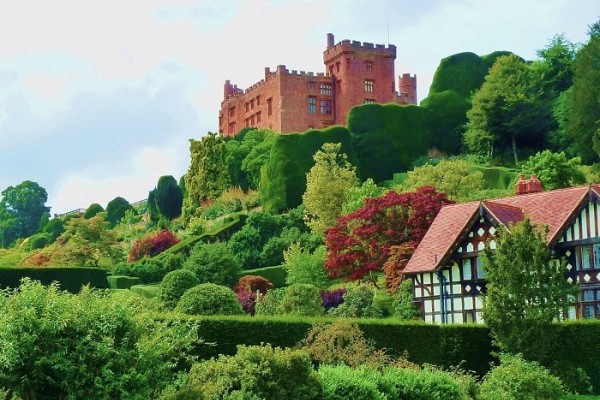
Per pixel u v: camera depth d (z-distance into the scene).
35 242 111.25
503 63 94.44
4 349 15.63
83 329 16.31
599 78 83.94
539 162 67.50
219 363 18.19
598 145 77.56
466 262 40.47
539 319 29.94
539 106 92.19
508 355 29.06
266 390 18.19
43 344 15.88
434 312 41.69
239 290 60.22
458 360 29.92
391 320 29.56
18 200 150.88
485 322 30.52
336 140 92.88
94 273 47.12
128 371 16.23
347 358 25.83
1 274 44.19
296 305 44.97
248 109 123.19
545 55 100.94
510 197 43.16
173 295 46.97
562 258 32.31
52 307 16.27
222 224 84.56
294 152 90.44
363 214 53.53
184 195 120.44
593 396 29.52
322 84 115.31
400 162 97.00
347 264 53.47
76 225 75.00
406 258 49.00
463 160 86.56
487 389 26.84
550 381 27.12
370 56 115.75
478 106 93.06
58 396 16.30
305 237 73.75
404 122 98.62
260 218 77.19
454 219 43.91
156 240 83.25
